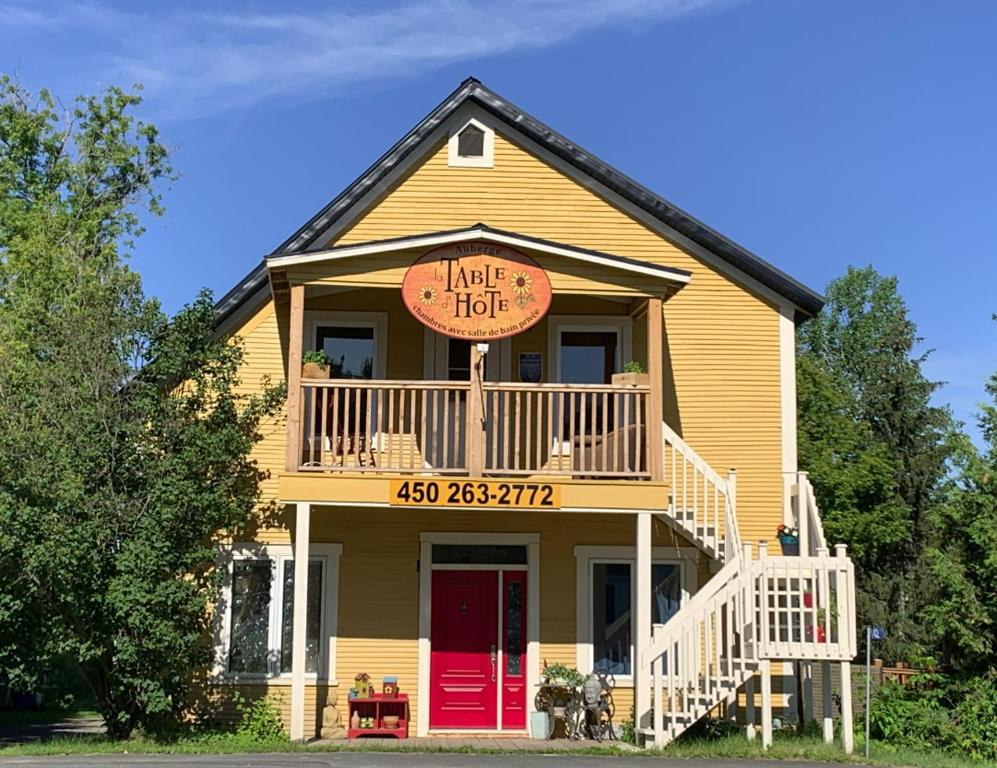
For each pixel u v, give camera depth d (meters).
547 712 15.52
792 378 16.95
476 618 16.25
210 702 15.59
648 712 13.94
